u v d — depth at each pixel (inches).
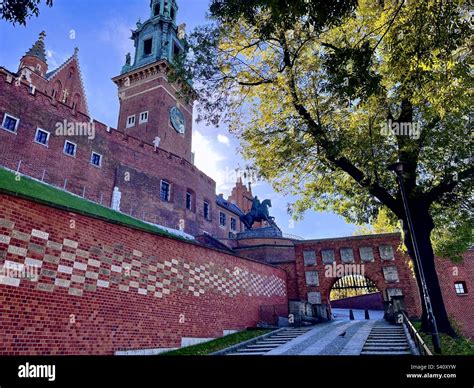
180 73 546.9
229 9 340.2
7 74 972.6
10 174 838.5
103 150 1236.5
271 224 1795.0
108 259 425.7
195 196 1702.8
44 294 343.0
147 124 1834.4
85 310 379.6
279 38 506.9
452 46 283.7
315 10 244.4
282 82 525.3
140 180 1362.0
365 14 422.9
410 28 293.9
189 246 600.4
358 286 1080.8
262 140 576.1
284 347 461.7
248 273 815.1
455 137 498.9
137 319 445.1
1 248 317.1
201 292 600.4
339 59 296.7
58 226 373.7
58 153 1067.9
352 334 550.0
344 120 530.0
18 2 241.6
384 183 570.6
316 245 1098.1
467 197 565.9
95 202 1143.0
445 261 1040.8
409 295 964.6
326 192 639.8
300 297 1045.8
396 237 1035.3
